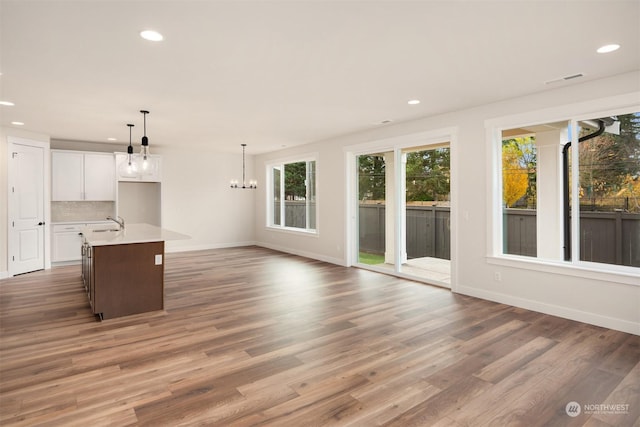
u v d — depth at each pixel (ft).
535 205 14.11
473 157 15.35
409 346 10.45
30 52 9.55
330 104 14.84
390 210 19.92
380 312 13.51
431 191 17.79
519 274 13.99
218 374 8.84
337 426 6.82
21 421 6.96
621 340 10.78
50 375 8.79
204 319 12.82
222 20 7.89
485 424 6.92
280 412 7.27
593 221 12.40
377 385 8.32
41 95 13.44
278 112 16.24
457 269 16.12
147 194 27.48
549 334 11.27
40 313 13.48
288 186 28.53
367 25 8.14
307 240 25.76
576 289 12.48
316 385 8.32
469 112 15.47
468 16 7.74
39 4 7.18
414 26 8.19
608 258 12.09
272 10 7.47
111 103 14.60
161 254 13.87
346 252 22.30
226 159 30.73
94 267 12.80
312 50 9.50
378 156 20.51
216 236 30.42
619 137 11.78
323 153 23.90
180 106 15.07
